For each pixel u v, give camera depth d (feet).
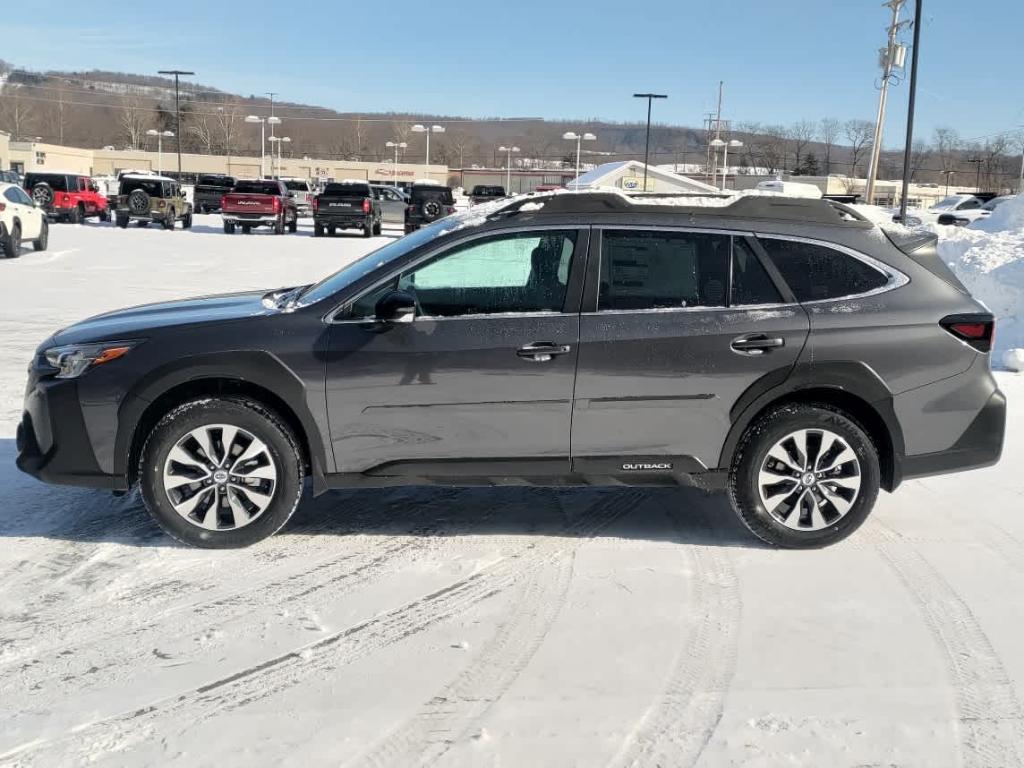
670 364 14.84
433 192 117.80
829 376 14.99
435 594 13.66
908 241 15.70
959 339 15.26
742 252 15.26
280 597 13.48
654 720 10.34
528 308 14.99
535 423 14.99
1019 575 14.52
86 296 48.03
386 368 14.69
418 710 10.52
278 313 15.11
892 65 111.55
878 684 11.18
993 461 15.67
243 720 10.29
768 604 13.39
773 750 9.79
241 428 14.76
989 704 10.77
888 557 15.23
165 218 116.37
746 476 15.26
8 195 68.13
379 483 15.23
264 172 331.36
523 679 11.23
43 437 14.98
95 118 495.82
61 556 14.84
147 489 14.82
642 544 15.78
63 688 10.93
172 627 12.50
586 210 15.29
